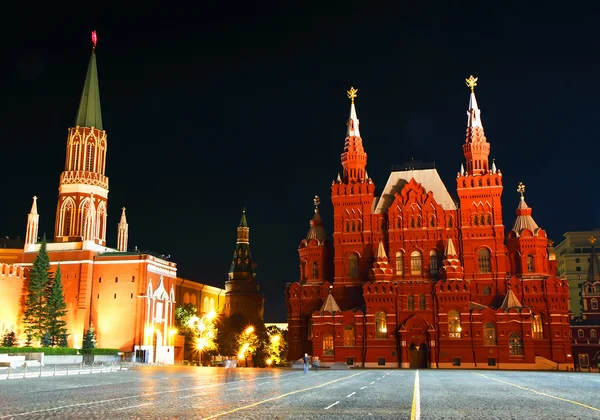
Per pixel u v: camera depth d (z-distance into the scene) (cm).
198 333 13712
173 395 3559
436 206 12619
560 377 7056
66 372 6756
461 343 11438
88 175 12838
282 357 18038
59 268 11269
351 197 13125
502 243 12188
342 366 11000
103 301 11762
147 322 11606
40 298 11125
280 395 3588
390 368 11344
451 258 11988
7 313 11331
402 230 12681
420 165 13462
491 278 12106
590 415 2609
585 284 15912
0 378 5678
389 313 11869
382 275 12075
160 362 11225
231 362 10512
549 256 12862
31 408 2745
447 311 11656
